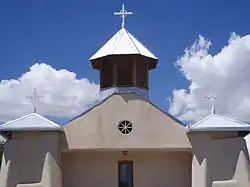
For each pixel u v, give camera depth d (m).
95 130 26.23
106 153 27.34
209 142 25.48
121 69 28.34
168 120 26.48
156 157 27.45
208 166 25.14
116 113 26.56
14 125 24.98
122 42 29.14
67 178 26.89
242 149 25.33
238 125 25.45
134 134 26.30
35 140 25.22
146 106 26.72
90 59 29.30
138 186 27.08
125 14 30.69
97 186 27.00
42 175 24.81
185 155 27.44
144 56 28.64
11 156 24.89
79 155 27.25
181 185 27.12
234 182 24.91
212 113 26.62
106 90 28.53
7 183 24.53
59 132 25.81
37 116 25.62
